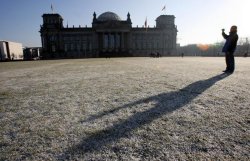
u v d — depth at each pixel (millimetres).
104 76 11945
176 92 6465
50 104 5512
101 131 3490
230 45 11453
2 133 3555
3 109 5133
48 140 3203
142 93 6535
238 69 14031
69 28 112250
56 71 17344
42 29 110688
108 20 112000
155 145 2939
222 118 3951
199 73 11961
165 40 119062
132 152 2754
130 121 3943
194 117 4051
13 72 18250
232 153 2664
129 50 115125
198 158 2562
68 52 113312
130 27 113625
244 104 4871
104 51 114312
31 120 4203
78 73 14539
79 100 5887
